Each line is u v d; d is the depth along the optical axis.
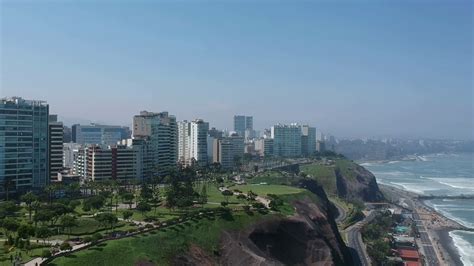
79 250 149.75
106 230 180.38
